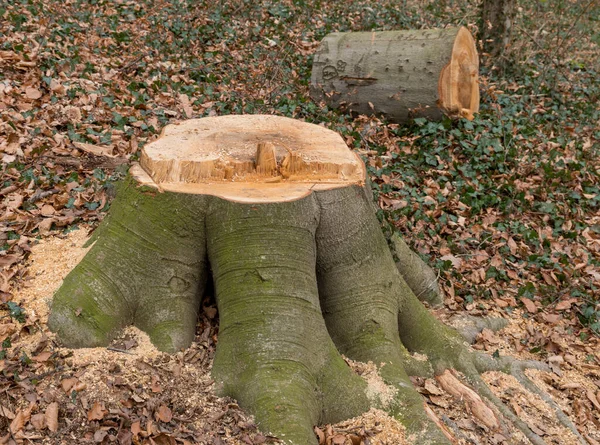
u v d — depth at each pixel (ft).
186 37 27.53
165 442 9.48
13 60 21.27
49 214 14.26
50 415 9.49
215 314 11.95
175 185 11.27
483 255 17.20
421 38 22.91
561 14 40.09
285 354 10.50
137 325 11.34
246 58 27.14
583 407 13.24
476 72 22.91
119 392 10.02
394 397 11.14
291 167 11.85
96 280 11.14
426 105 22.65
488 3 31.04
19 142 17.07
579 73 33.65
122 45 25.85
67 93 20.17
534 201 20.62
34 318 11.02
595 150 25.07
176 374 10.54
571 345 15.19
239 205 10.77
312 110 23.11
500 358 13.65
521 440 11.75
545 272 17.34
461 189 19.83
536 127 25.98
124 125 19.26
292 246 10.91
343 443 10.24
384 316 12.21
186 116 20.93
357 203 11.90
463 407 12.09
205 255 11.45
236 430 9.86
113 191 14.99
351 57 23.84
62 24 25.79
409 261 14.64
